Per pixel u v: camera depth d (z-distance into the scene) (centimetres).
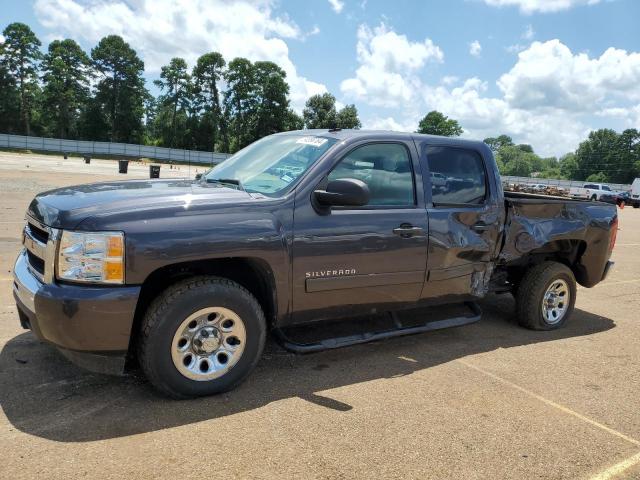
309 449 299
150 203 335
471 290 486
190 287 335
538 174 15588
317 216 381
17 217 1114
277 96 9662
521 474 288
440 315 549
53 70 9412
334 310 405
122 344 319
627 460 308
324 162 393
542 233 532
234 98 9719
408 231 421
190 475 267
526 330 556
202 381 347
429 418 345
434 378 412
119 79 9800
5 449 281
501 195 501
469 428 334
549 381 419
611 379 430
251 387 376
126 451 285
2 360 391
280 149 442
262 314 367
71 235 312
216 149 9969
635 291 792
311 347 394
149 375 331
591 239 571
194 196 356
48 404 331
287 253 366
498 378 419
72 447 286
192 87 9712
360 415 343
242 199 361
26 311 333
